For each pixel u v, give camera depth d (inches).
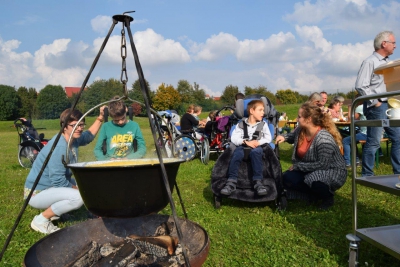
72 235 93.7
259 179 152.4
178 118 409.7
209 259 104.1
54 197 122.0
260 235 120.6
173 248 86.4
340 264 98.8
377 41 175.3
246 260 103.3
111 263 79.2
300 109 154.8
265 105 224.1
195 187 203.5
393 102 94.3
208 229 128.3
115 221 102.2
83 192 77.7
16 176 248.7
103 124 164.2
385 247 83.3
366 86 176.6
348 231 123.9
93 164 98.7
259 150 157.3
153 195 76.7
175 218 72.0
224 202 169.0
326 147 147.0
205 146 293.1
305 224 132.3
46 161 84.0
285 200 150.1
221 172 162.2
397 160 181.5
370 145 188.1
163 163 74.3
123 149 161.3
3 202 172.7
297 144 161.2
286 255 104.7
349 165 253.3
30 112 2209.6
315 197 160.1
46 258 83.1
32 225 126.8
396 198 166.7
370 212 145.4
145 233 103.5
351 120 97.2
